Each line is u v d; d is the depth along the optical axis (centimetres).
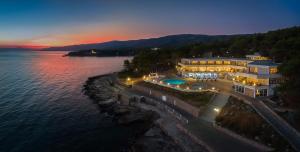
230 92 6200
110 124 5928
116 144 4806
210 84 7494
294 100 4400
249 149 3572
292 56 6362
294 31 9162
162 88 7469
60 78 14325
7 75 15575
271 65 5722
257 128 3984
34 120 6256
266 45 9125
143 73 11288
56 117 6506
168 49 13825
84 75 15975
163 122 5228
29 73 16925
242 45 10419
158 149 4188
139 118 5934
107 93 8844
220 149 3591
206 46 12406
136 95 7312
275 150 3381
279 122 4047
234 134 4047
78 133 5381
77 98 8744
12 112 6950
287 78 5078
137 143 4547
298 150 3173
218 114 5056
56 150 4578
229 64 8794
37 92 9844
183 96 6331
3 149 4606
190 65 9006
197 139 4059
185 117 5184
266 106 4688
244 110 4734
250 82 5956
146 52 12731
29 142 4919
